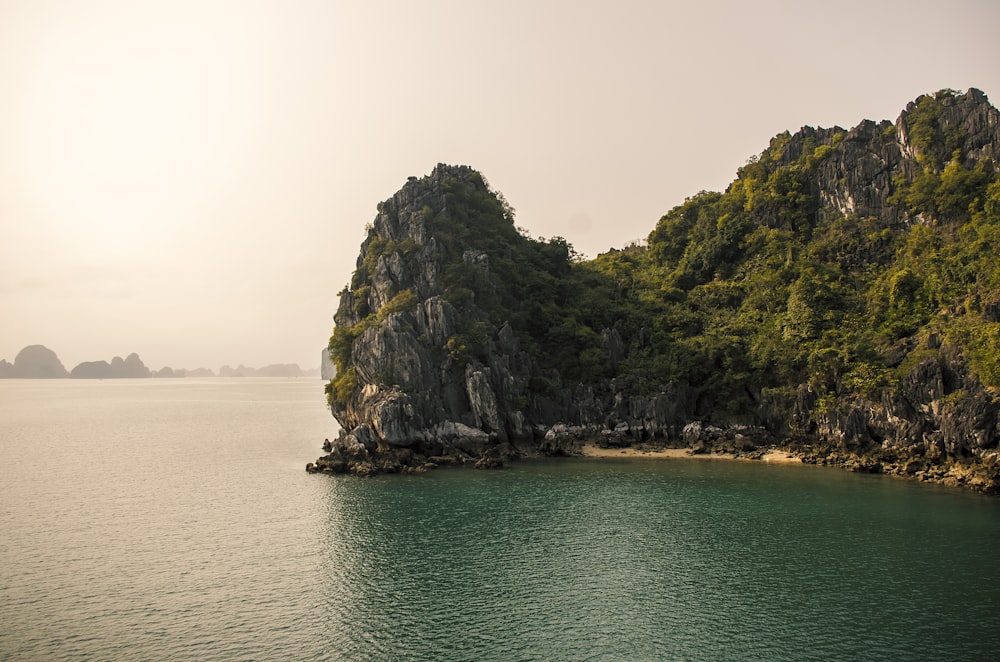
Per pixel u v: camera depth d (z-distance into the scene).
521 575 59.47
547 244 169.75
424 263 130.75
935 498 85.31
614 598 54.53
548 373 136.12
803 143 176.12
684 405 131.62
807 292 131.75
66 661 44.56
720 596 54.72
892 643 46.84
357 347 120.88
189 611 52.19
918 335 111.62
